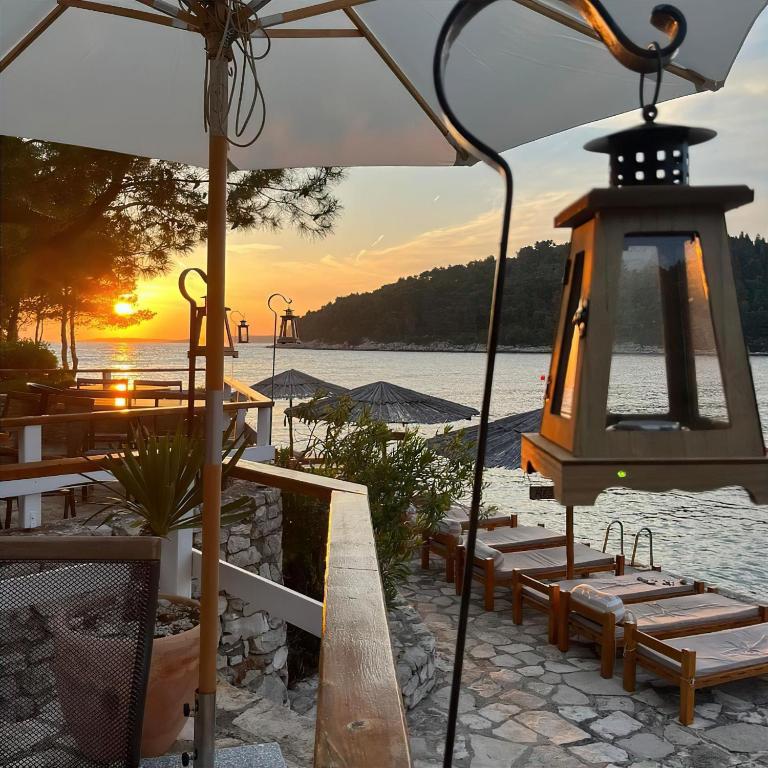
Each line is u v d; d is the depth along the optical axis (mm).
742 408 677
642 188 682
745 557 16656
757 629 7648
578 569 10203
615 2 2029
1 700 1660
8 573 1701
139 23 2771
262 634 5246
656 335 693
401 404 13922
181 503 2994
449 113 700
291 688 6473
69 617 1728
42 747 1682
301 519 7379
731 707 6980
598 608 7715
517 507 22938
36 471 4555
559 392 778
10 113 3125
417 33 2605
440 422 13281
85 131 3211
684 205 691
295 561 7520
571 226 782
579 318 707
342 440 7867
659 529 20047
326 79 2979
